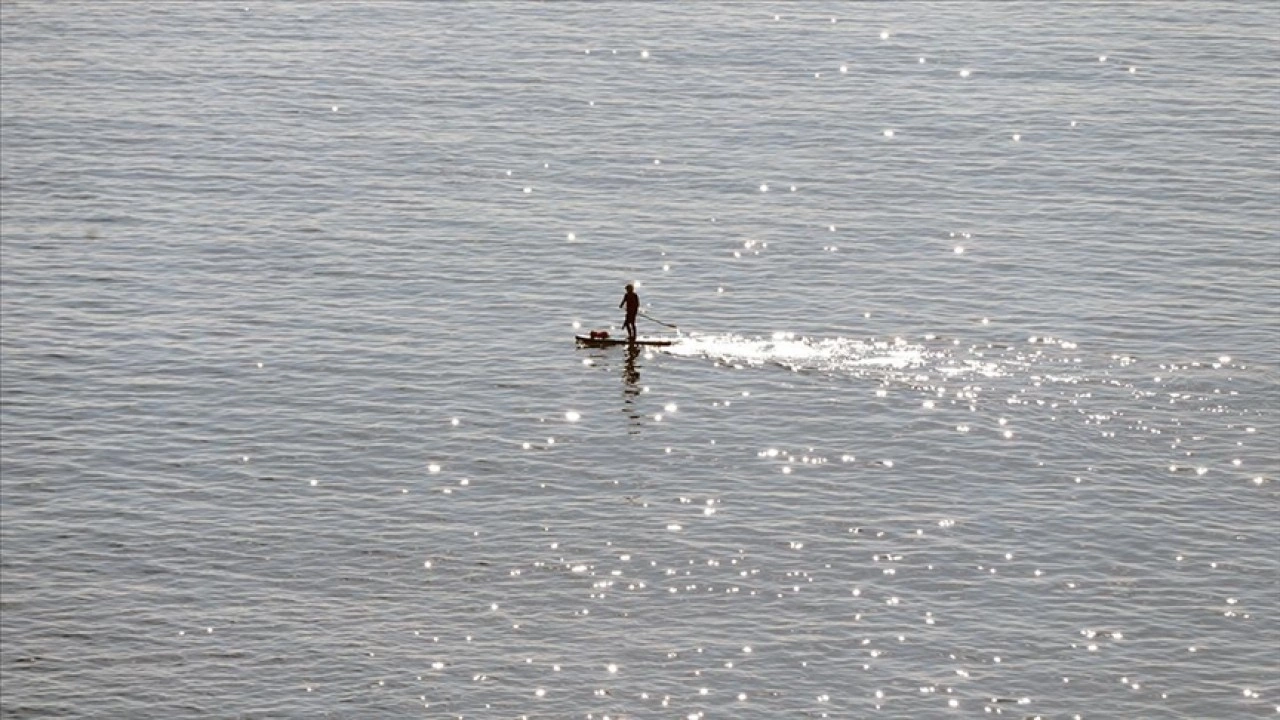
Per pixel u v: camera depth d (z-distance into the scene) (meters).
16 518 115.88
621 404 131.12
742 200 167.75
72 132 186.38
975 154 177.75
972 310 145.00
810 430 127.31
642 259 155.50
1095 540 112.94
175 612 106.88
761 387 133.50
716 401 131.50
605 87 197.62
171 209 167.50
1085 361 136.38
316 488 120.12
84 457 123.44
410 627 105.56
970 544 112.56
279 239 160.62
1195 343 138.88
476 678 100.88
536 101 193.62
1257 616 105.25
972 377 134.38
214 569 111.12
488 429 127.62
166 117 190.88
